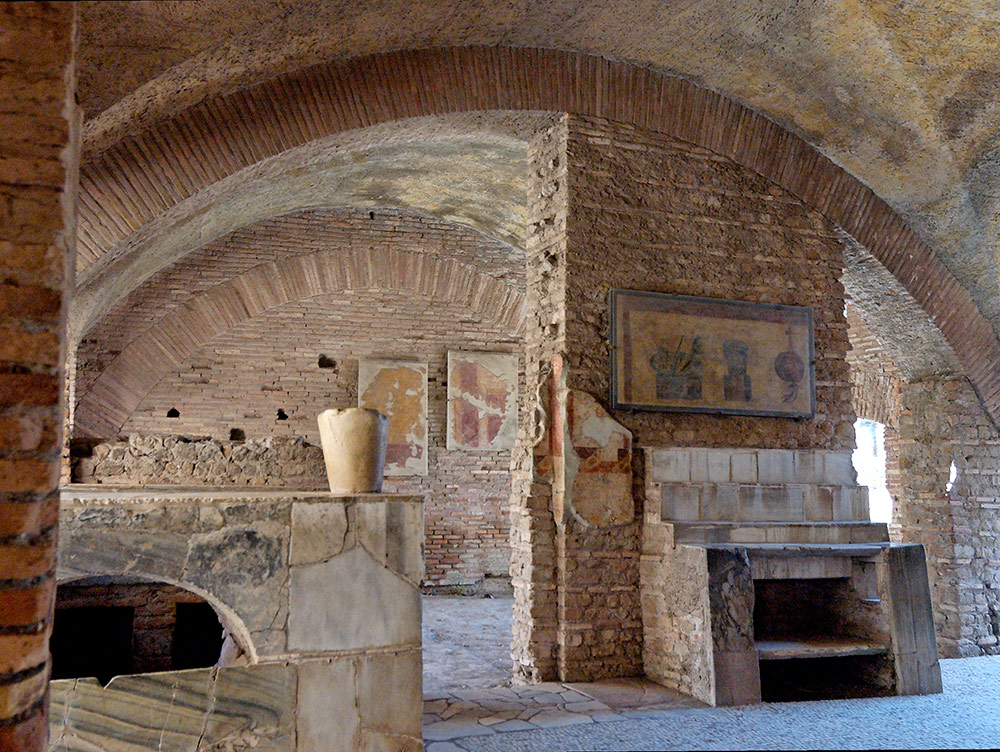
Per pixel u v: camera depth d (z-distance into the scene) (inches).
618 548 274.5
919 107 294.8
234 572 152.1
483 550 470.9
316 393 444.5
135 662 285.7
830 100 298.7
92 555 145.8
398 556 162.7
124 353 406.0
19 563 85.7
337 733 154.0
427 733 210.1
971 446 352.5
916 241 335.6
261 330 437.7
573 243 279.0
